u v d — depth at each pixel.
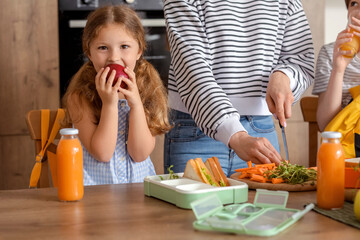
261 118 1.59
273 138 1.61
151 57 2.86
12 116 2.80
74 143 0.99
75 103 1.53
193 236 0.75
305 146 3.13
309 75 1.57
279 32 1.60
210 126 1.34
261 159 1.21
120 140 1.61
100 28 1.42
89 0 2.78
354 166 1.03
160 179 1.08
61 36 2.79
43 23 2.78
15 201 1.00
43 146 1.66
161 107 1.64
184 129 1.58
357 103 1.68
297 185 1.08
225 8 1.53
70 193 0.98
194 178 1.04
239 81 1.54
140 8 2.82
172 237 0.74
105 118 1.42
